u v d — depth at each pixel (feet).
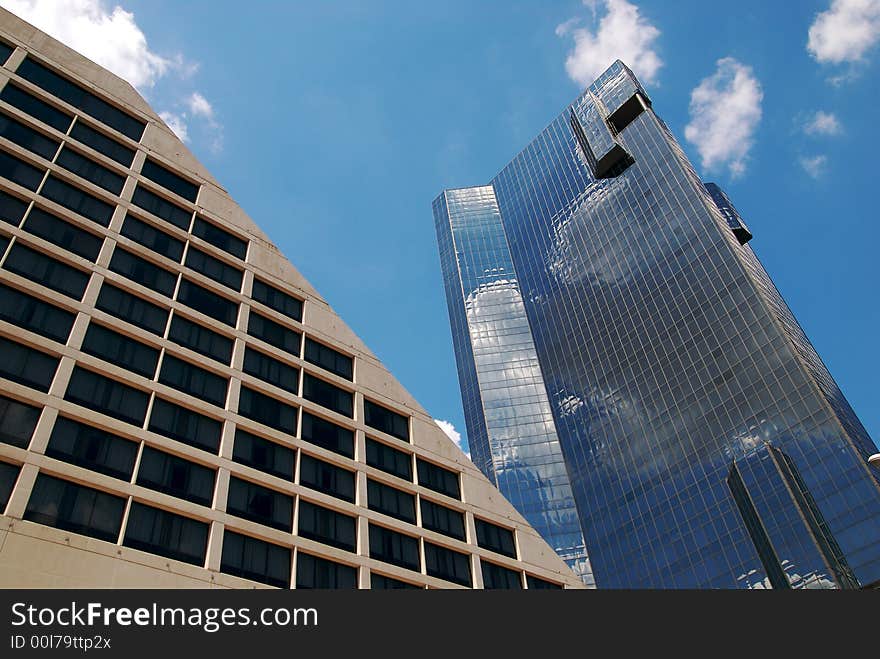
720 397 383.86
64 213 146.10
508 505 186.70
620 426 431.84
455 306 586.45
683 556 355.77
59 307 132.77
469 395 522.47
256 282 177.58
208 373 148.97
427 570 153.99
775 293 464.24
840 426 326.24
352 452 163.32
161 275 156.56
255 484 138.51
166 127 188.44
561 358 503.20
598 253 515.50
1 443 107.96
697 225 449.89
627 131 552.00
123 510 115.75
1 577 94.73
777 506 321.32
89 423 120.78
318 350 178.40
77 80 173.88
